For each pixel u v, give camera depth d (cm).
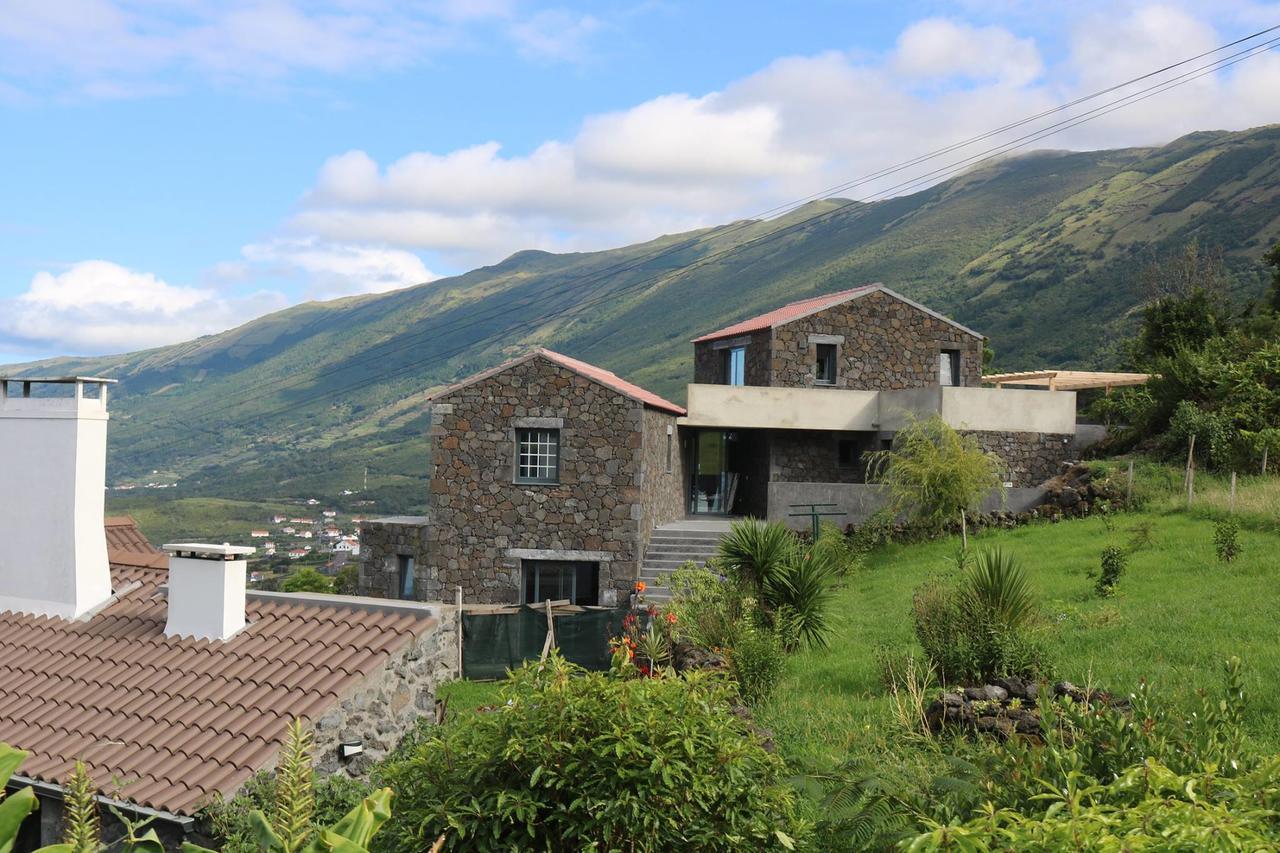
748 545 1745
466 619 1772
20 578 1299
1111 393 3319
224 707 1012
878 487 2678
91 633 1206
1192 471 2309
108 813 906
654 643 1235
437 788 617
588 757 605
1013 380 3472
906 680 1220
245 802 862
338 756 1012
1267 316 3384
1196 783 484
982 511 2538
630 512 2505
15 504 1305
